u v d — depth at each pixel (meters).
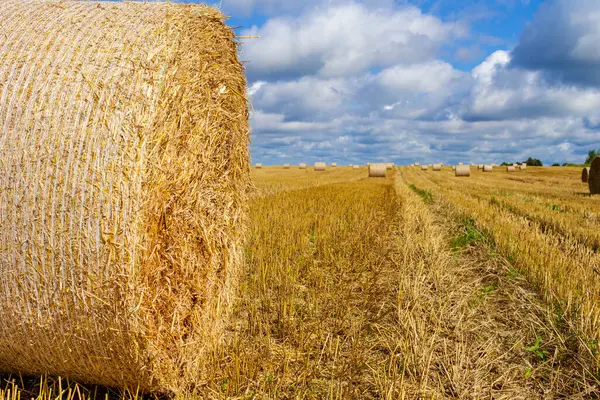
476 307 5.38
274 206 11.94
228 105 4.64
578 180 32.22
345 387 3.72
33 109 3.21
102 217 3.07
